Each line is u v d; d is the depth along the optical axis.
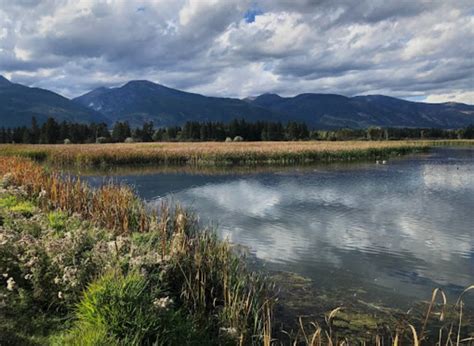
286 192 22.53
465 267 10.25
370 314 7.37
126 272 6.27
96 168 36.34
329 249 11.66
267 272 9.55
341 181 27.22
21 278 6.38
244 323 6.19
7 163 21.42
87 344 4.49
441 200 20.05
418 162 44.22
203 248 8.32
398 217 16.08
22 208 10.92
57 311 5.75
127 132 114.00
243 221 15.13
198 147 55.16
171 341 5.07
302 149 47.81
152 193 21.88
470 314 7.48
